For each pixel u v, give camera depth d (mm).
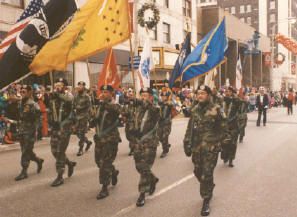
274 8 71812
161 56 22609
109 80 6988
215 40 7949
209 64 7914
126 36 5500
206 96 4262
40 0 4684
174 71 7738
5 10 13547
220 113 4234
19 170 6531
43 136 11094
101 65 19250
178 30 27672
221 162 7250
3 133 9898
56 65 4895
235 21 38188
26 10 4617
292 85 73250
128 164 7031
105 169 4816
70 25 5090
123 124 14352
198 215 4137
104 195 4828
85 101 8062
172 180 5746
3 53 4504
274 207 4430
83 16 5270
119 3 5527
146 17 22969
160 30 25031
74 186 5434
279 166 6801
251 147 9094
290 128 13695
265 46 51844
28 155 5957
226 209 4359
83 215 4160
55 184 5438
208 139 4230
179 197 4836
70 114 5512
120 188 5297
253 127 14117
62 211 4301
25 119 5844
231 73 38094
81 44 5590
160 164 7004
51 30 4801
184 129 13383
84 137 8188
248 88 27219
